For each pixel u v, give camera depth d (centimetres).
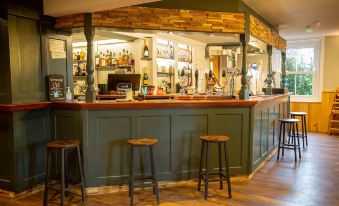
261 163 432
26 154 325
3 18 305
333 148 554
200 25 358
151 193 324
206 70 760
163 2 346
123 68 575
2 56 312
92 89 332
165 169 345
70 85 380
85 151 319
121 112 326
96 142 323
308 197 308
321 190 329
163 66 609
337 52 721
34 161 334
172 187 342
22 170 321
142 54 560
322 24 568
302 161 459
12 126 310
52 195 323
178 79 652
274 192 323
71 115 329
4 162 321
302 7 435
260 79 734
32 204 299
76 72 624
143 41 559
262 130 430
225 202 297
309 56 768
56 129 347
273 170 410
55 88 355
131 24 338
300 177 377
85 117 317
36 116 333
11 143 313
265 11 451
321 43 735
